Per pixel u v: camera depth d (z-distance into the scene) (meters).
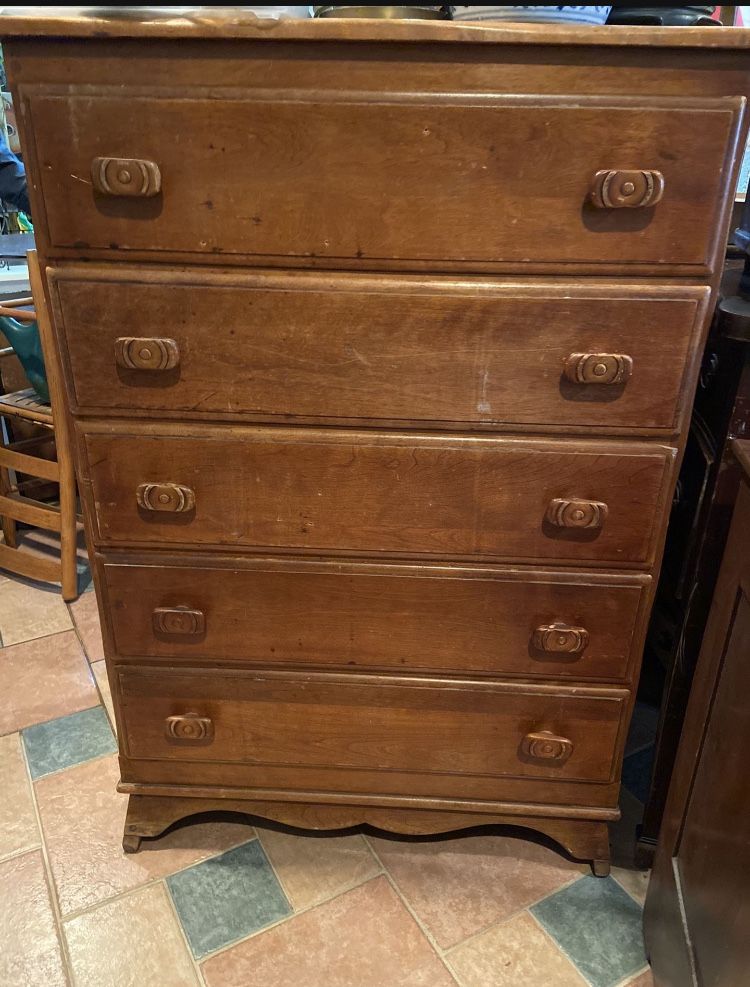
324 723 1.27
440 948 1.24
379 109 0.89
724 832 0.95
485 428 1.05
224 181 0.93
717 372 1.16
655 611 1.50
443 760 1.28
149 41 0.88
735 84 0.88
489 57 0.87
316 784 1.33
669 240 0.94
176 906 1.29
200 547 1.14
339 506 1.10
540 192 0.92
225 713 1.27
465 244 0.95
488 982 1.19
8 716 1.68
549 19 0.94
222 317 0.99
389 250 0.96
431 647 1.19
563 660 1.19
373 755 1.29
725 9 1.36
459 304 0.97
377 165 0.91
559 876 1.36
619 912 1.30
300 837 1.43
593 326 0.98
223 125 0.90
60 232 0.96
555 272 0.96
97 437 1.07
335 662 1.22
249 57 0.88
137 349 1.00
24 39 0.88
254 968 1.20
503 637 1.18
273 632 1.20
